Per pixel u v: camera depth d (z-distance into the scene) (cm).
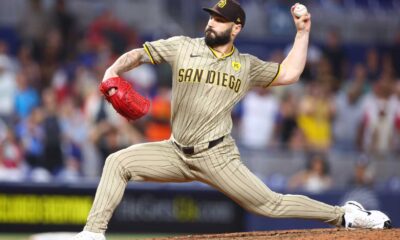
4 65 5178
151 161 2197
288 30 6638
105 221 2170
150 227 4600
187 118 2144
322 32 6819
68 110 4959
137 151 2197
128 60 2172
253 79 2217
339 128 5706
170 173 2214
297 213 2317
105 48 5722
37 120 4828
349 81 6244
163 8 6444
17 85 5150
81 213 4488
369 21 6944
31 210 4422
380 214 2411
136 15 6366
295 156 5044
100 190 2170
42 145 4781
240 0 6631
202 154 2162
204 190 4666
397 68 6569
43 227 4431
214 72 2125
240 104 5484
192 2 6372
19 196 4412
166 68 5409
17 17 6069
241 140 5344
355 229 2373
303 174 4988
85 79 5284
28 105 5138
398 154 5256
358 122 5769
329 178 5022
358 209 2408
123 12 6353
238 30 2142
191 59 2133
